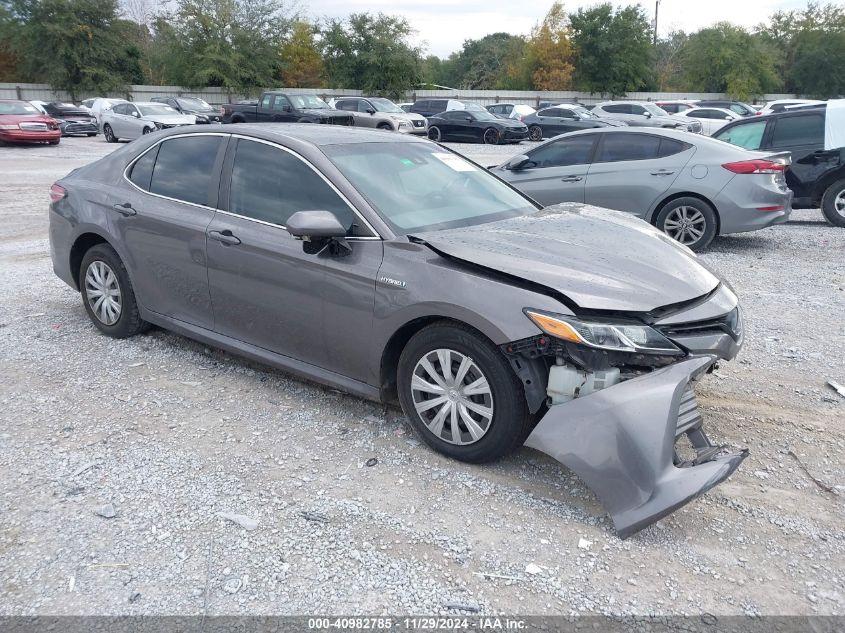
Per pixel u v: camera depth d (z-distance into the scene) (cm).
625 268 347
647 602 263
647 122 2886
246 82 4784
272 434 388
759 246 911
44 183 1496
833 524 312
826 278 738
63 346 523
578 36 5419
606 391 305
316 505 321
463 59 10162
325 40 5050
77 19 4347
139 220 481
